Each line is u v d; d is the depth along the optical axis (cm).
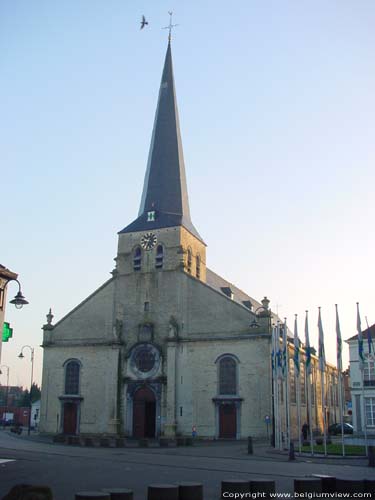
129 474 2111
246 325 4941
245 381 4812
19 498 1286
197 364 5012
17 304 2472
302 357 5969
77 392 5394
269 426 4647
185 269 5359
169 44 6481
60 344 5575
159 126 6106
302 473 2208
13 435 5722
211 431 4825
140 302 5378
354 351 5003
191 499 1430
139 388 5166
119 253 5597
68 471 2162
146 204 5769
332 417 7375
